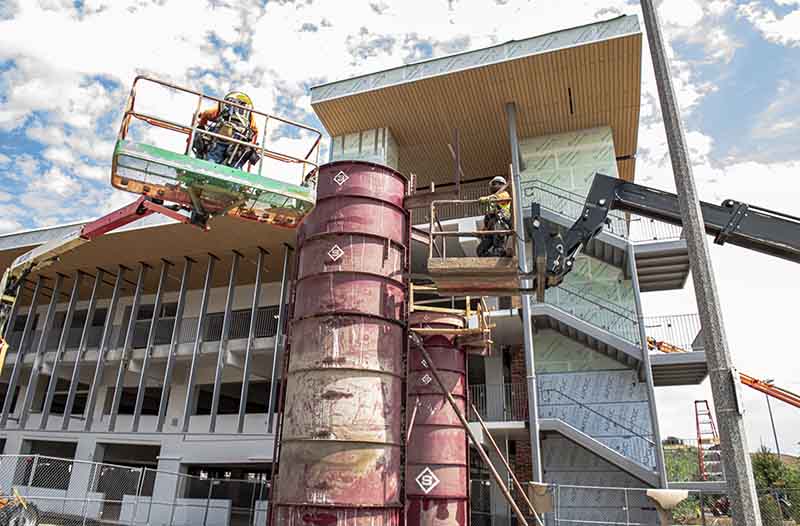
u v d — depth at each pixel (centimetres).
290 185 991
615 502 2072
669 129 779
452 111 2405
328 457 1003
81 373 3309
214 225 2580
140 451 3194
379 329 1112
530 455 2264
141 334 3288
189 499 2534
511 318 2159
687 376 2220
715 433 2538
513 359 2475
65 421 2919
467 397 1533
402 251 1222
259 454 2422
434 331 1440
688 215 736
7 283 1480
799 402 2644
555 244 1067
